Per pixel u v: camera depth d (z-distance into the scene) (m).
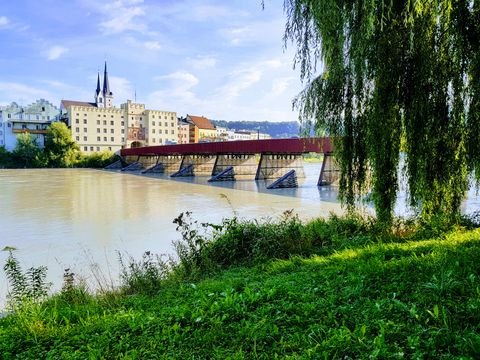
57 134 80.38
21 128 87.00
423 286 3.64
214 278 6.02
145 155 71.44
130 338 3.47
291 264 5.92
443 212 7.06
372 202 7.80
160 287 5.94
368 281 4.09
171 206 22.39
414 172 6.85
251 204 23.17
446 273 3.85
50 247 12.62
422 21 6.16
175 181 43.59
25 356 3.44
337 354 2.63
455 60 6.12
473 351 2.42
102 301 5.25
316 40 7.00
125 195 28.62
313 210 20.44
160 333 3.46
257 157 59.94
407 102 6.68
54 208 21.67
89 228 15.77
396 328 2.84
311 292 4.02
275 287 4.27
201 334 3.33
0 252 12.03
